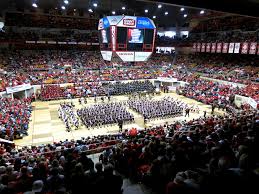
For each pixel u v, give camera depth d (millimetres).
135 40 27203
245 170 5309
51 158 12258
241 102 40688
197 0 10055
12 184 7789
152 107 37500
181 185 5055
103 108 36531
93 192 6043
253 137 8406
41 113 37844
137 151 10000
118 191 6203
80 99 44156
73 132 30484
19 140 27672
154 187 7238
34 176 8469
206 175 5340
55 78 49938
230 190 4887
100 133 30188
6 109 32688
